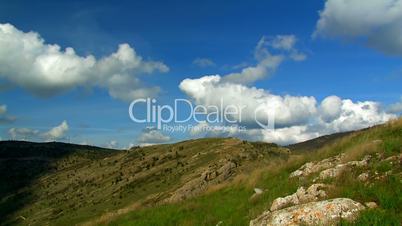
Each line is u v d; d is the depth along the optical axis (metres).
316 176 21.16
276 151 133.25
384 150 20.50
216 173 108.56
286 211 14.45
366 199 14.94
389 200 14.08
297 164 29.16
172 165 199.50
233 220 20.11
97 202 197.25
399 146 20.33
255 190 24.42
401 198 14.16
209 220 22.41
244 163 115.19
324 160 24.47
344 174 18.52
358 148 22.20
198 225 22.66
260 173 30.98
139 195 171.12
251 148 138.50
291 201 17.66
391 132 26.17
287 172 28.17
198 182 107.06
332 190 16.86
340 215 13.43
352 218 13.20
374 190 15.33
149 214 30.64
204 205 27.67
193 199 32.66
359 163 19.39
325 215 13.55
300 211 14.02
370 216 12.94
